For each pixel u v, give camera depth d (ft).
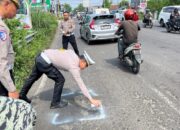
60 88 19.22
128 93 22.21
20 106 8.77
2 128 7.97
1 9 11.29
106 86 24.38
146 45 48.42
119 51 31.89
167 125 16.38
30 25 53.98
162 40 55.16
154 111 18.43
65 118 17.75
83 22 60.75
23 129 8.15
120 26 30.09
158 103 19.85
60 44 54.13
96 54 41.39
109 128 16.15
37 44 44.27
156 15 163.63
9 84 11.16
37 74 19.13
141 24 109.81
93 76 28.12
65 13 37.88
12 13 11.59
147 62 33.83
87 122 17.06
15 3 11.46
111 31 53.16
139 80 26.05
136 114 18.01
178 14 73.67
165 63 33.01
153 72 28.91
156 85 24.26
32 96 22.03
